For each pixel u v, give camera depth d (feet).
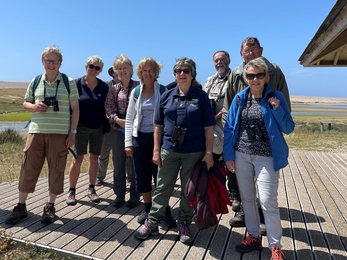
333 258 8.73
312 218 11.62
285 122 8.11
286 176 18.11
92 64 12.25
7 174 21.04
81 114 12.55
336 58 19.93
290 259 8.70
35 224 10.99
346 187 15.89
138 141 10.60
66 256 9.10
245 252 9.06
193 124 9.16
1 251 9.38
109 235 10.21
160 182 9.91
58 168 11.02
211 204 8.71
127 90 12.03
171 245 9.53
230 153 8.92
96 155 13.37
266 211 8.39
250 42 9.64
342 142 38.01
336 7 11.52
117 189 12.73
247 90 8.76
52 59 10.47
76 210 12.40
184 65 8.91
